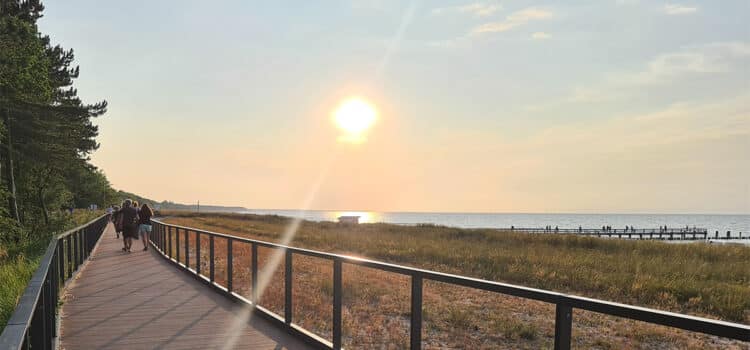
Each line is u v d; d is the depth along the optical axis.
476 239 30.83
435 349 7.15
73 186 66.50
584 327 8.57
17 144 31.64
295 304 10.03
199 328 7.32
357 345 7.44
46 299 4.82
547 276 14.15
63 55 37.81
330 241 27.33
